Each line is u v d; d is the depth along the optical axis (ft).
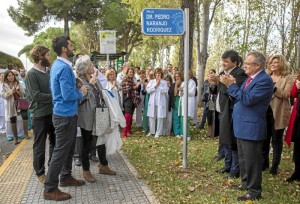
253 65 15.40
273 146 20.44
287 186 18.54
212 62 84.17
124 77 33.17
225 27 53.88
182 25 20.57
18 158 24.93
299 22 49.26
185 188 18.16
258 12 51.65
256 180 16.21
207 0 49.52
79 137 19.86
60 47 16.14
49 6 101.30
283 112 19.72
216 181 19.29
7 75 30.45
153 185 18.72
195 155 24.88
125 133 32.35
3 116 36.86
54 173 16.51
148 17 20.24
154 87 32.32
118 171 21.34
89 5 107.86
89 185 18.80
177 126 32.24
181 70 36.32
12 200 16.83
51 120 18.48
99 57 67.82
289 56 49.98
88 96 18.42
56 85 16.07
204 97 35.35
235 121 16.29
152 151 26.40
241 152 17.11
